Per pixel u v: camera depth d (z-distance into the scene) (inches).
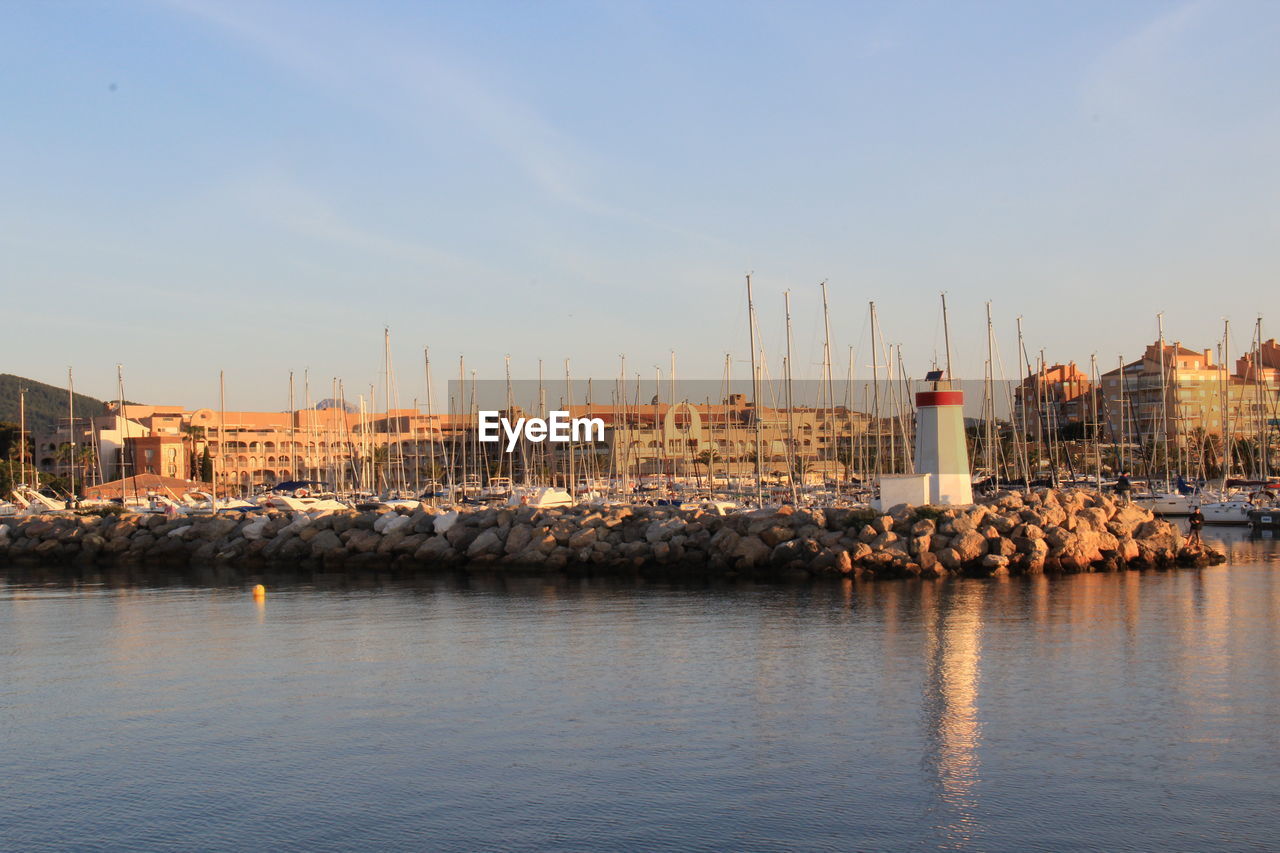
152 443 7278.5
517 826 785.6
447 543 2407.7
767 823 783.7
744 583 1967.3
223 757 939.3
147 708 1097.4
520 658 1302.9
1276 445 5251.0
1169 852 730.2
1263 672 1179.9
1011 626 1464.1
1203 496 3860.7
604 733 987.9
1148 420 6830.7
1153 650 1296.8
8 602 1889.8
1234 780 850.1
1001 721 1007.0
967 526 2064.5
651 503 3592.5
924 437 2277.3
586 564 2231.8
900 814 796.0
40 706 1111.6
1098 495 2316.7
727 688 1138.7
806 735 973.2
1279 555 2493.8
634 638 1417.3
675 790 846.5
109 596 1961.1
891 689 1124.5
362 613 1683.1
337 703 1104.8
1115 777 860.0
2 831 793.6
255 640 1453.0
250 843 767.7
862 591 1823.3
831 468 5585.6
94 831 791.7
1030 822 779.4
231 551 2610.7
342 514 2620.6
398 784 868.6
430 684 1178.0
